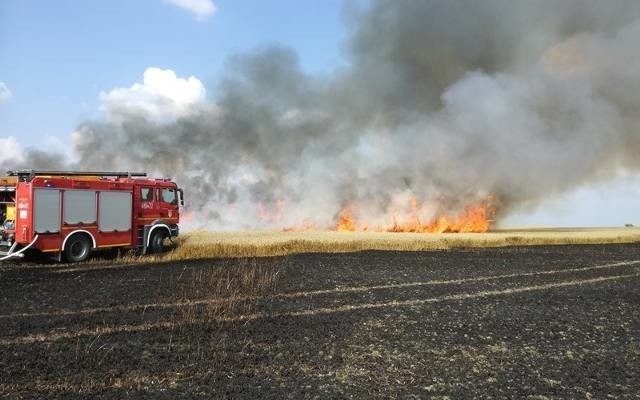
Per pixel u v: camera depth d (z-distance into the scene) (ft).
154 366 21.26
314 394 18.54
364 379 20.22
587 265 57.98
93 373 20.30
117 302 33.94
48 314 30.48
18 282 41.42
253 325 28.32
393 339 25.91
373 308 33.12
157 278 43.70
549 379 20.54
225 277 44.57
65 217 51.65
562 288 41.93
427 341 25.66
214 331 26.96
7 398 17.72
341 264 55.01
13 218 51.55
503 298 37.14
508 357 23.34
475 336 26.73
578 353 24.14
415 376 20.66
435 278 46.32
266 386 19.25
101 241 54.70
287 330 27.35
